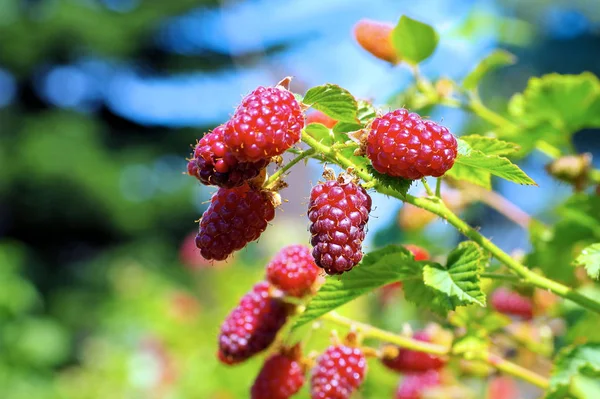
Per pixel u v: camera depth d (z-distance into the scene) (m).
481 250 0.44
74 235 3.55
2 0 3.37
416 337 0.52
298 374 0.48
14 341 1.59
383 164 0.40
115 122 3.80
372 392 0.71
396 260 0.44
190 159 0.42
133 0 3.59
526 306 0.57
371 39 0.56
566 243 0.54
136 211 3.29
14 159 3.21
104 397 1.21
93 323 3.00
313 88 0.41
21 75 3.50
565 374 0.46
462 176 0.46
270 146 0.39
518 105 0.60
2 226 3.47
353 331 0.47
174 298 1.28
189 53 3.75
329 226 0.39
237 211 0.41
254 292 0.48
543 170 0.56
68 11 3.38
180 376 1.12
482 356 0.49
